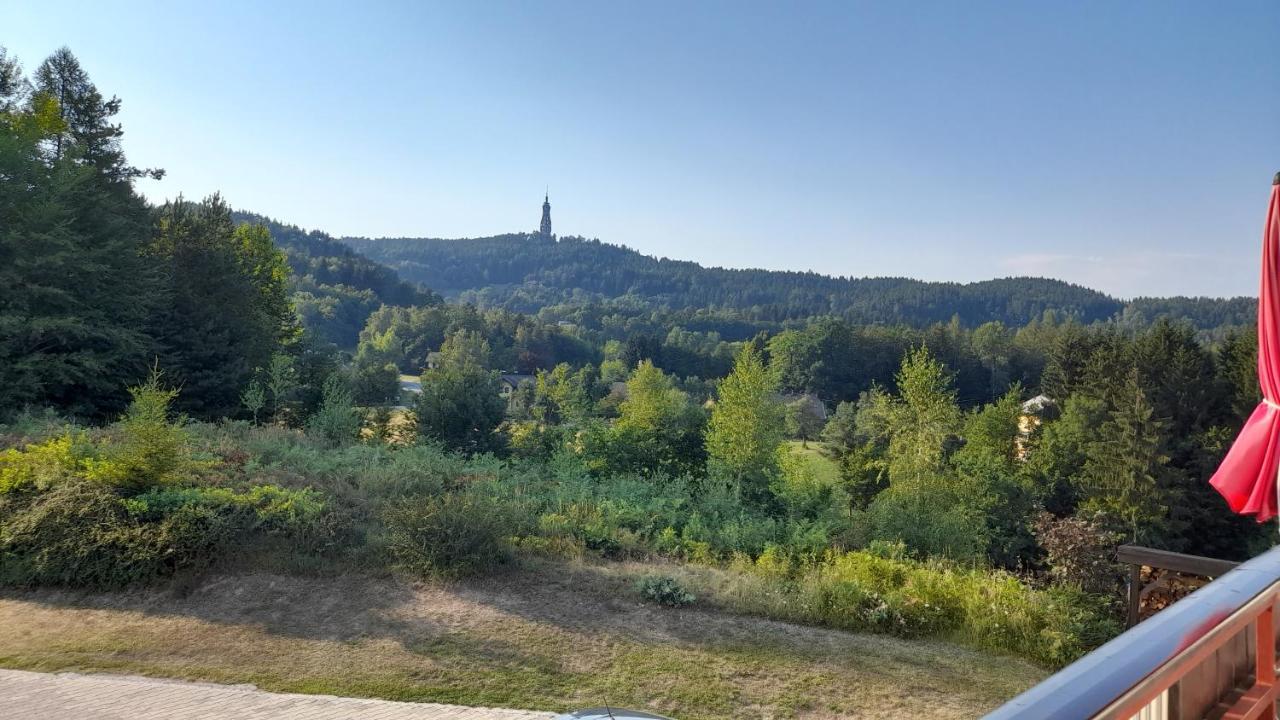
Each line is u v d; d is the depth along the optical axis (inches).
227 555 449.1
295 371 1616.6
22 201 1049.5
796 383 4722.0
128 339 1107.3
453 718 283.1
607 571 465.7
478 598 414.9
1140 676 65.6
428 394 1395.2
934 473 1503.4
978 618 407.8
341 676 324.2
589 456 1163.3
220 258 1416.1
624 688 315.6
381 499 554.6
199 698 299.7
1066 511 1723.7
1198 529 1659.7
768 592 434.0
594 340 7293.3
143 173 1529.3
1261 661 96.7
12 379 957.8
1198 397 1841.8
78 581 425.1
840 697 313.7
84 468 511.8
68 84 1462.8
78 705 291.0
